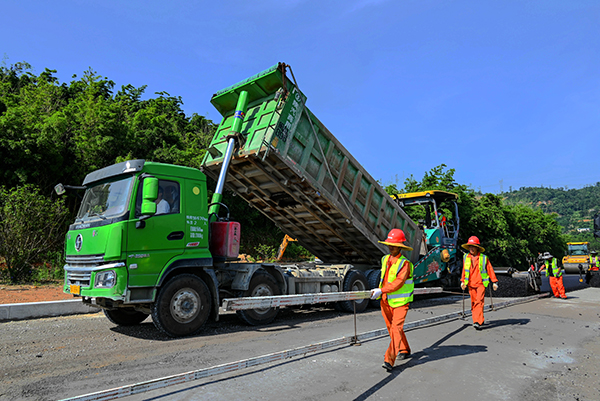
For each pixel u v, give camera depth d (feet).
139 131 72.54
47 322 24.06
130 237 18.79
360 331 21.80
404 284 15.01
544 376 13.97
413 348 17.81
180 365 14.79
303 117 26.76
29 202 40.22
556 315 29.35
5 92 73.00
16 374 13.65
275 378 13.12
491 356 16.65
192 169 22.16
